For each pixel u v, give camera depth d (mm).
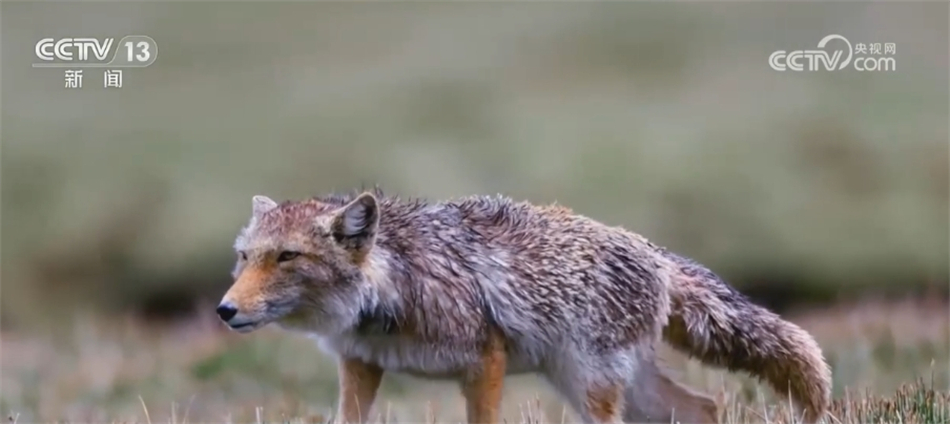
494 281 7711
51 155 26859
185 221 24094
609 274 8062
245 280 7070
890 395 9258
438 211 7906
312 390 12156
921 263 21516
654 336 8289
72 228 23953
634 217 23922
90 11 35250
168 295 22703
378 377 7887
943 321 13453
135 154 26828
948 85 29891
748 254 22422
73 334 17156
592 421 8031
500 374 7742
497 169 26703
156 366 13562
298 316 7316
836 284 21266
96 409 11188
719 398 8977
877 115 27891
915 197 24047
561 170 25953
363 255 7238
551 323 7867
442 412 10789
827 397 8461
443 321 7492
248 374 13078
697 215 23844
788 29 35625
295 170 27203
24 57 32125
